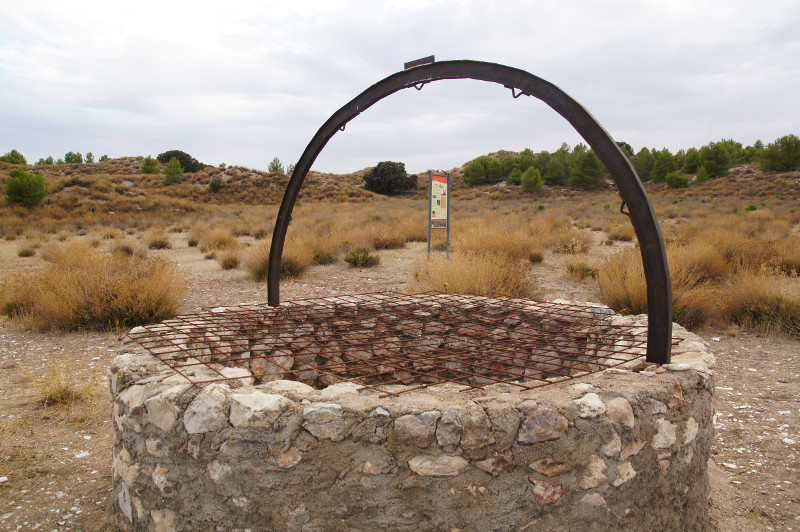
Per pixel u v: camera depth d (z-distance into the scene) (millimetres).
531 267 10492
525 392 2039
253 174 51719
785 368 4617
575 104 2141
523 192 56750
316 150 3188
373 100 2838
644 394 2018
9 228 19375
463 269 6895
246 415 1834
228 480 1870
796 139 49000
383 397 1953
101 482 2824
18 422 3498
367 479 1793
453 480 1774
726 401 3943
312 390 2064
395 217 23953
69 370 4227
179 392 1993
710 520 2482
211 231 17188
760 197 37156
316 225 20719
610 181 62281
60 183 33188
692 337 2885
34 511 2537
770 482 2838
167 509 2006
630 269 6535
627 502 1963
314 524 1822
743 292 6277
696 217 22625
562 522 1854
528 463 1812
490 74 2391
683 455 2182
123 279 6391
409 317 3803
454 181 72875
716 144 56000
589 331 3410
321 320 3625
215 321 3258
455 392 2109
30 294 6758
